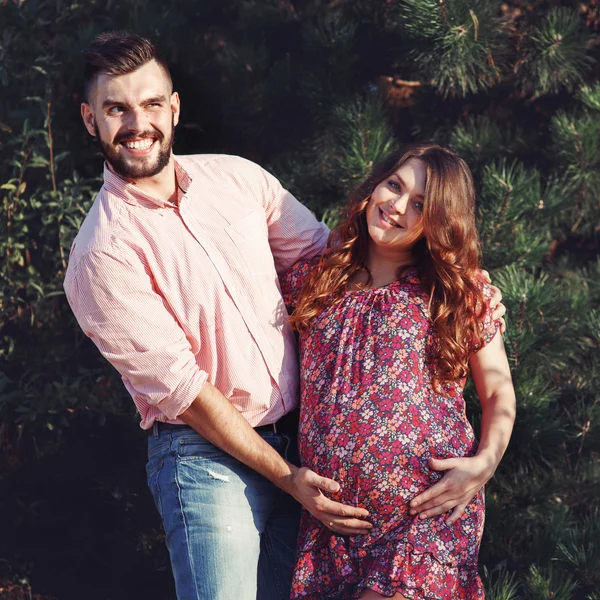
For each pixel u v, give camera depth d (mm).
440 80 4215
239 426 2604
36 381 4461
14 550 4738
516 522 3936
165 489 2699
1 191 4391
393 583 2373
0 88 4406
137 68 2615
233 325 2664
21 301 4410
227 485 2672
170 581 4641
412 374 2535
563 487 4090
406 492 2443
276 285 2812
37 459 4645
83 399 4359
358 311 2641
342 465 2480
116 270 2561
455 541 2490
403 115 4578
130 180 2656
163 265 2631
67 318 4500
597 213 4461
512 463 3867
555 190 4172
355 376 2549
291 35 4484
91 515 4715
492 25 4086
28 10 4352
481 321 2672
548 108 4547
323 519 2502
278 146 4477
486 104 4574
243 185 2861
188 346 2623
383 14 4309
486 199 3996
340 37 4156
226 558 2619
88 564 4719
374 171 2801
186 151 4441
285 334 2779
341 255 2744
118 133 2605
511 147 4371
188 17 4504
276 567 2818
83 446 4613
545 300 3867
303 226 2959
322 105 4207
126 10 4387
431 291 2637
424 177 2648
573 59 4254
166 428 2738
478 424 3754
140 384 2623
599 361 4223
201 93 4395
